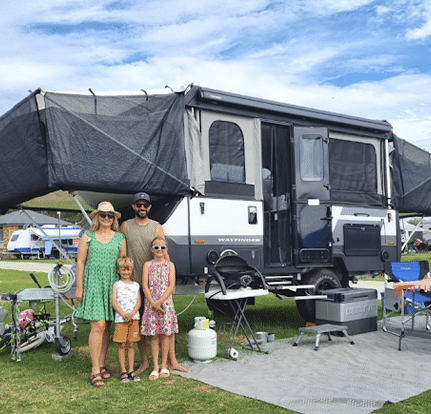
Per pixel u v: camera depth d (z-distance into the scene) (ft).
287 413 11.32
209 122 19.19
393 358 16.29
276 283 21.08
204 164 18.83
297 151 21.91
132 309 13.98
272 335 19.04
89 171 15.72
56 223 84.53
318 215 22.11
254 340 17.69
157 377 14.19
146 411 11.60
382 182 25.03
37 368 15.57
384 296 21.49
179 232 17.81
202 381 13.85
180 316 25.26
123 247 14.37
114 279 14.11
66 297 17.62
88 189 15.92
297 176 21.80
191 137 18.38
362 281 44.75
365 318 20.63
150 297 14.16
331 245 22.33
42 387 13.60
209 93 18.88
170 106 17.89
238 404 11.93
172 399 12.37
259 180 20.20
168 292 14.23
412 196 25.80
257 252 19.84
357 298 20.39
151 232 15.02
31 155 15.98
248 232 19.63
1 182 17.31
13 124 16.80
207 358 15.88
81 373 14.97
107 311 13.96
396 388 13.05
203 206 18.44
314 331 17.63
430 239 106.11
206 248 18.40
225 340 19.19
